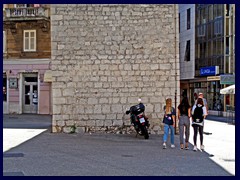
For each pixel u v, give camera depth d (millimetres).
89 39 17906
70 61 17875
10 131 18828
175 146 14055
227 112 31391
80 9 17922
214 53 37000
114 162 10727
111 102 17844
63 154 12055
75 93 17875
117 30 17906
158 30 17891
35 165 10219
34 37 32562
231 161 11023
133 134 17609
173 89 17844
